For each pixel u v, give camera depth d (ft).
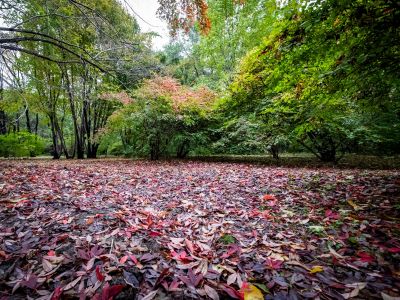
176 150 39.96
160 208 9.87
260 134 28.30
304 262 5.93
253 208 9.92
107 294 4.61
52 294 4.68
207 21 12.51
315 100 13.41
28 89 24.84
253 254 6.26
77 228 7.62
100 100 42.88
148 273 5.40
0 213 8.52
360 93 12.39
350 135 22.63
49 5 17.07
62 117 49.67
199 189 13.00
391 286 4.83
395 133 23.84
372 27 8.77
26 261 5.89
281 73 12.93
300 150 43.55
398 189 11.03
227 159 35.81
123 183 14.60
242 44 46.65
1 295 4.78
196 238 7.23
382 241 6.63
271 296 4.68
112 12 18.21
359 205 9.39
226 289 4.73
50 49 18.85
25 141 44.60
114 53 18.58
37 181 13.96
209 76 55.57
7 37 16.66
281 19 11.59
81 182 14.33
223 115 34.40
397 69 9.48
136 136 38.50
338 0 8.43
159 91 29.91
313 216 8.68
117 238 7.04
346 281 5.10
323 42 10.22
